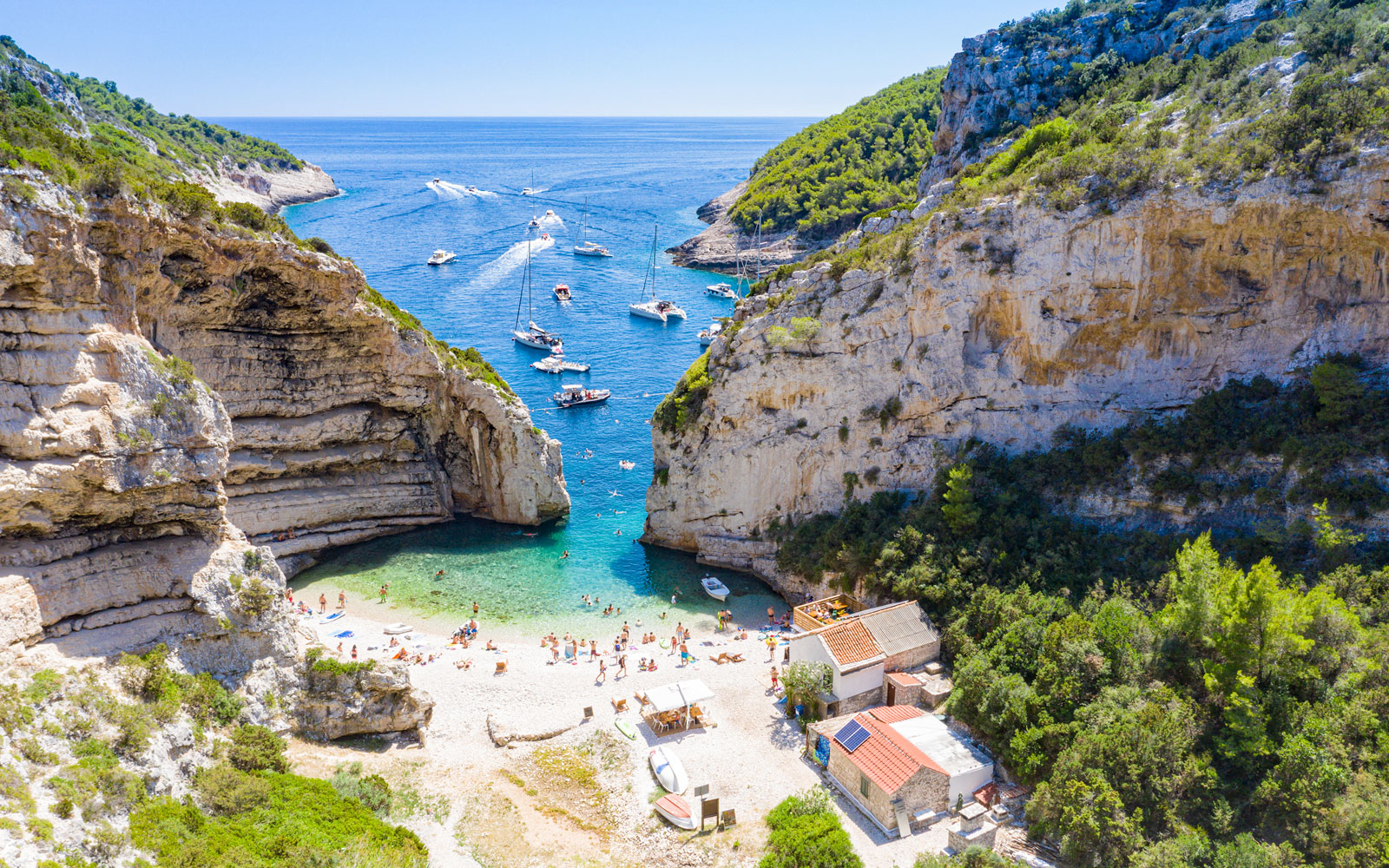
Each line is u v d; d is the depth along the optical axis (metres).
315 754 37.38
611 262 177.75
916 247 53.50
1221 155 46.12
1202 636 36.12
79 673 32.22
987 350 53.66
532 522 67.62
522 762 38.84
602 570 61.12
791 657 45.03
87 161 36.91
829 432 57.53
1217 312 47.88
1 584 31.97
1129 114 57.66
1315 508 40.00
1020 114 76.38
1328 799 29.77
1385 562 38.31
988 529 48.75
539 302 143.75
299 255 51.66
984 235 51.66
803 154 191.88
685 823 34.44
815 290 56.97
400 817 34.47
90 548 36.00
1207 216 45.66
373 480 63.44
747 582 59.78
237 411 54.12
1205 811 31.92
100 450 34.19
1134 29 74.69
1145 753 31.95
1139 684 36.44
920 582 47.22
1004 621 42.50
